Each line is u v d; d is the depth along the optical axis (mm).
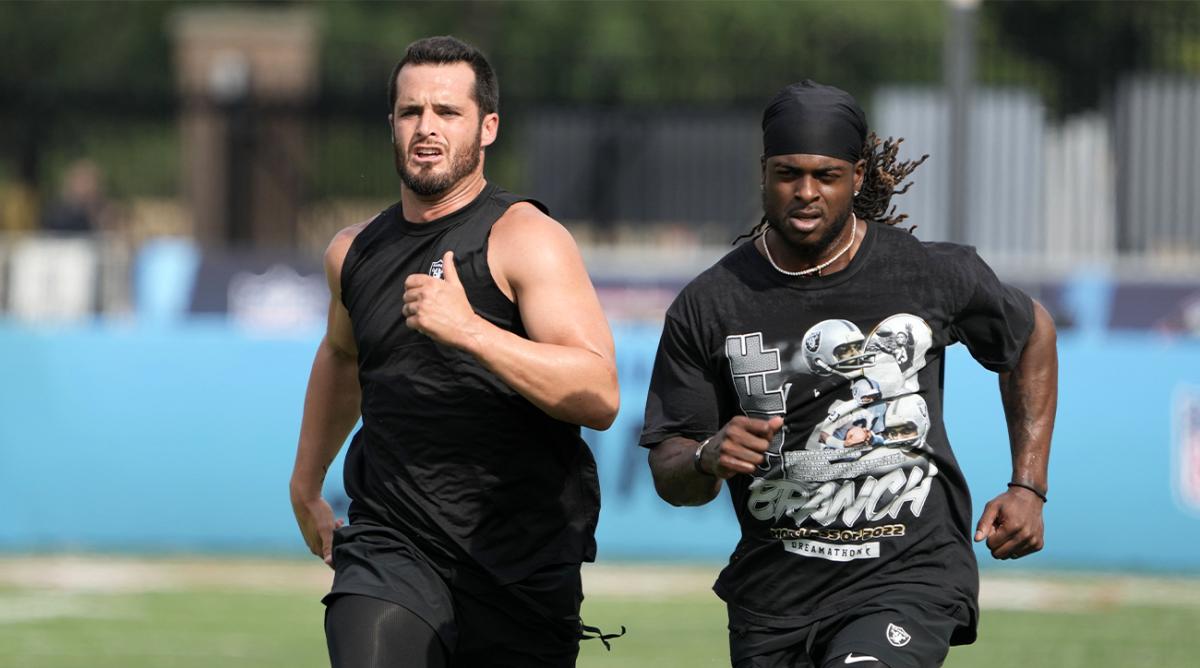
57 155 114062
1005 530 16734
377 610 16781
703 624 35281
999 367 17016
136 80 125188
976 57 54438
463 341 16156
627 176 62438
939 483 16703
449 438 17125
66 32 126062
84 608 37594
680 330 17062
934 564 16531
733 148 62062
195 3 125312
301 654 32312
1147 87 56656
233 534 46188
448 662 17312
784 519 16750
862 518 16547
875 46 68062
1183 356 43656
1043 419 17062
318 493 19562
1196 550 43625
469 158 17188
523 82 71625
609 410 16750
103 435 46469
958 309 16672
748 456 15578
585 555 17844
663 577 41875
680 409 17047
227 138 66812
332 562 18172
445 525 17203
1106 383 43875
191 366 46344
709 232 61969
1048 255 55906
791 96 16391
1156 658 31922
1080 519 43969
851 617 16375
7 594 39469
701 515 44750
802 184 16250
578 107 63688
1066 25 64312
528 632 17547
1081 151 55969
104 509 46438
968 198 51438
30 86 67938
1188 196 56281
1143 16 61438
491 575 17234
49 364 46625
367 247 17594
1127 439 43781
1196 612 37438
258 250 54000
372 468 17578
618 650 32250
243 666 31016
